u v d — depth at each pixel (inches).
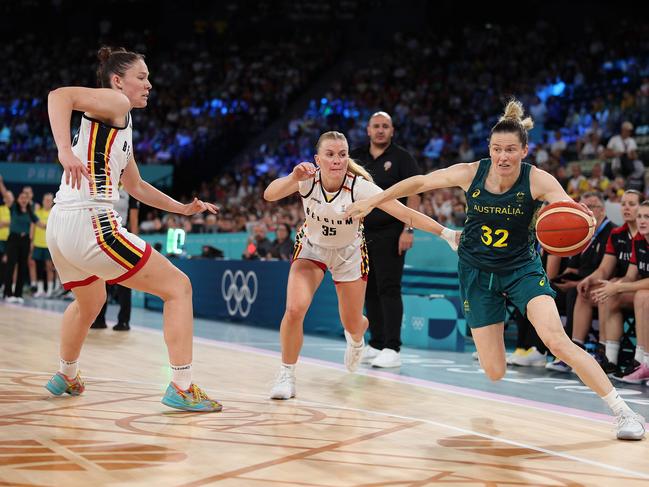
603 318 247.3
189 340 155.6
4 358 227.6
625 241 247.9
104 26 1112.2
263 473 110.0
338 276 189.2
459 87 821.2
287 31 1076.5
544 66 814.5
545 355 267.4
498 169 142.9
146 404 161.2
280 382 178.9
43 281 564.7
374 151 257.9
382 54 992.9
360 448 128.3
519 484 109.7
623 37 785.6
